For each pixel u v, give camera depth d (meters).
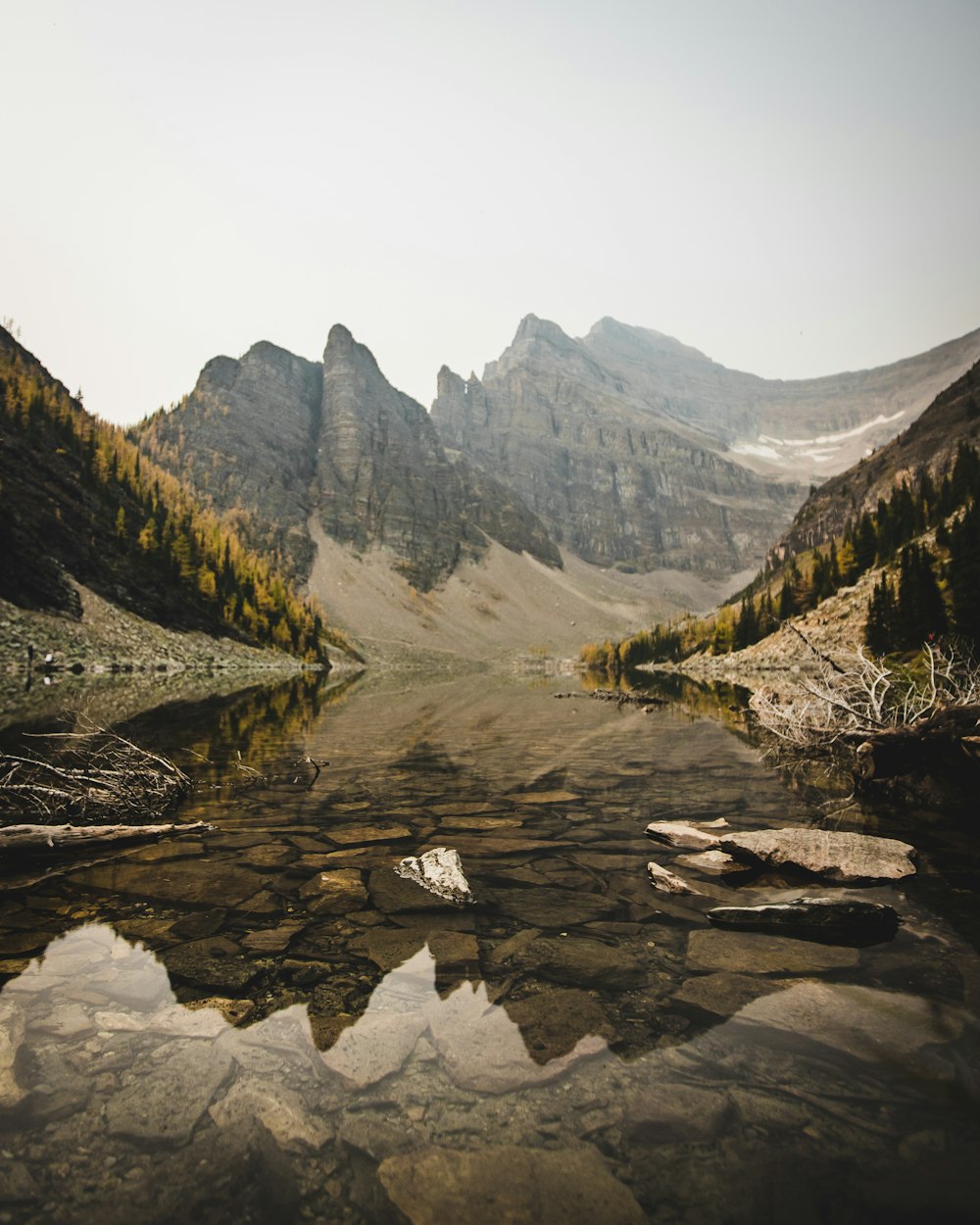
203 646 90.38
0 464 85.44
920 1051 4.25
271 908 6.80
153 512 115.69
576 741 22.30
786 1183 3.16
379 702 44.41
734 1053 4.26
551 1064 4.14
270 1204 3.06
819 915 6.39
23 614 64.12
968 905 6.99
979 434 142.50
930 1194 3.07
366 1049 4.30
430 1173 3.26
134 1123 3.59
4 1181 3.17
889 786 13.83
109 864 8.30
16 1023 4.52
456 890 7.22
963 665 22.44
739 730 26.00
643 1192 3.13
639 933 6.24
